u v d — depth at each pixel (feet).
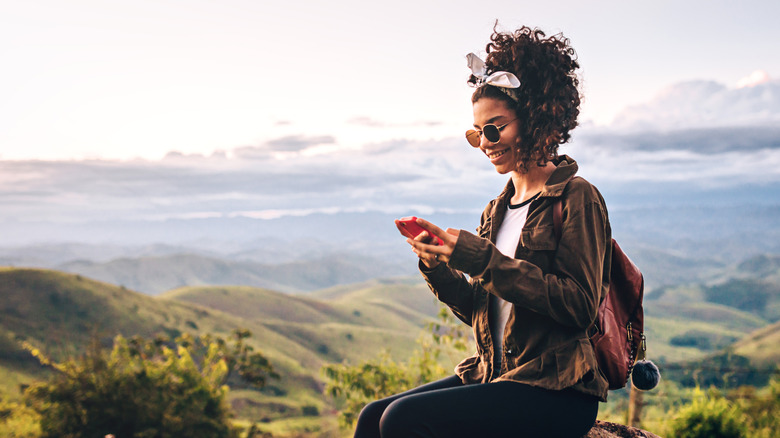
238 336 49.88
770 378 31.19
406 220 5.17
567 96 5.51
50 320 326.24
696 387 30.50
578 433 5.24
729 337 512.22
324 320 565.12
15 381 237.04
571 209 5.19
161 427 42.86
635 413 28.22
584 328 5.06
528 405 5.00
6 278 360.07
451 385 6.21
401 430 4.99
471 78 5.84
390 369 35.96
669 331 524.93
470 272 5.00
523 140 5.53
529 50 5.49
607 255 5.41
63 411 41.98
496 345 5.67
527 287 4.83
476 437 5.03
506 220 5.95
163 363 46.01
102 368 43.57
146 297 407.85
